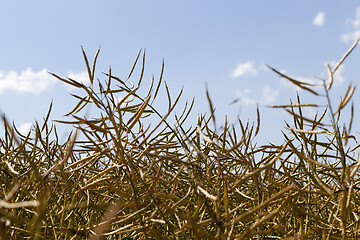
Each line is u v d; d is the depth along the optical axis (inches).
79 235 31.0
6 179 33.1
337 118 28.3
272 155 34.9
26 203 22.5
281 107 26.5
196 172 33.5
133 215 29.2
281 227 31.0
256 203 34.9
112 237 33.7
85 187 32.1
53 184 35.8
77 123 32.2
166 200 33.6
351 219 35.2
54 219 32.8
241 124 30.5
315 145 35.5
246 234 26.0
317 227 33.5
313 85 25.2
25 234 31.7
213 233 29.8
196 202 34.6
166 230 33.4
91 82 32.3
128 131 31.9
